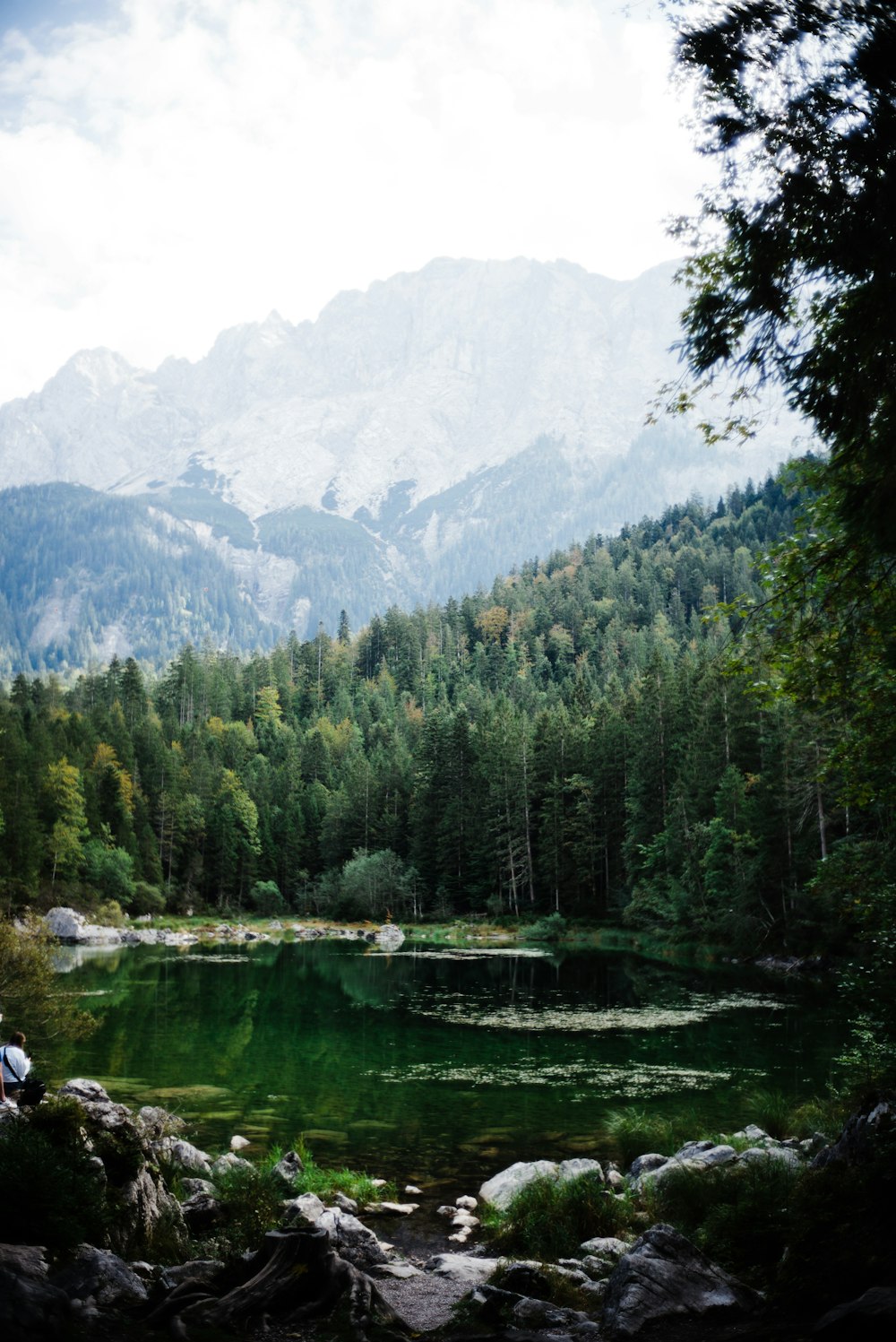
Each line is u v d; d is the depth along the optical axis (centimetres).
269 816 11850
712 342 883
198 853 10869
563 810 9206
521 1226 1360
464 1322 912
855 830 4841
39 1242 904
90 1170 1049
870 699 1267
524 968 5594
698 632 16725
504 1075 2541
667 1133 1819
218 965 5731
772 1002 3944
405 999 4188
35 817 8406
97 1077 2467
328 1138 1925
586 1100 2242
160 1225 1116
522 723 10488
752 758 6619
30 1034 2719
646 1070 2589
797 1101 2139
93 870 9038
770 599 1184
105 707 13375
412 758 12431
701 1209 1316
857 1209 890
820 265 833
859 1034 1560
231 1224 1248
